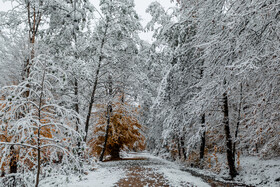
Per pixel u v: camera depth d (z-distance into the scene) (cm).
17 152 498
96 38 1184
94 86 1259
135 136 1950
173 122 884
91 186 660
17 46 766
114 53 1197
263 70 484
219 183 799
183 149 1524
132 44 1277
